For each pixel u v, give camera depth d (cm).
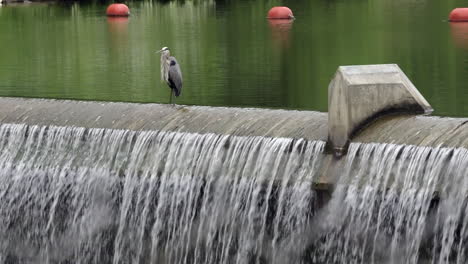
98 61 3838
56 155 2086
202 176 1895
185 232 1919
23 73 3562
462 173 1602
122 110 2111
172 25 5378
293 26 5122
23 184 2106
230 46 4247
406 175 1669
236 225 1855
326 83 3112
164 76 2127
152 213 1961
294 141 1830
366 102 1789
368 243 1709
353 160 1745
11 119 2173
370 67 1827
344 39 4403
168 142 1962
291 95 2909
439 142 1667
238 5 6700
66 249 2070
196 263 1908
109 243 2022
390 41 4253
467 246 1602
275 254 1819
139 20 5788
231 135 1906
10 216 2123
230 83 3175
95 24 5588
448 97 2767
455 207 1602
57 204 2070
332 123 1786
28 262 2120
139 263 1972
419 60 3597
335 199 1742
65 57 4006
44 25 5603
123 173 1994
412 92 1819
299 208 1783
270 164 1831
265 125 1914
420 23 5066
